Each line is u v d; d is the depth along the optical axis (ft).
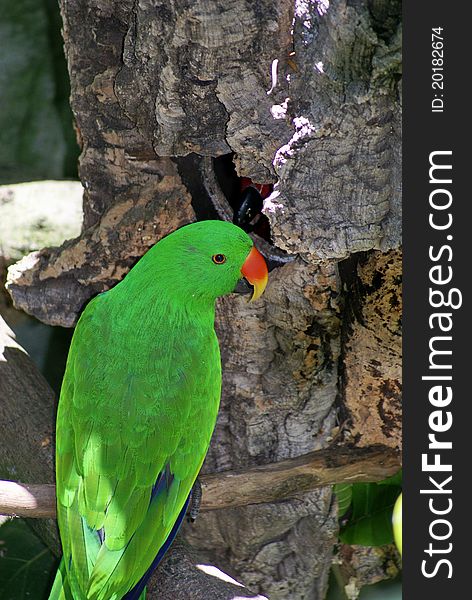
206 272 18.53
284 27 16.67
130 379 18.38
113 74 19.77
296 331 20.38
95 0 19.11
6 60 33.17
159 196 20.38
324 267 19.07
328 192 17.38
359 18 15.97
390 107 16.79
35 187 29.73
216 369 19.17
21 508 18.28
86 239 21.02
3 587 24.07
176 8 16.70
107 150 20.65
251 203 20.83
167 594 18.54
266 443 22.39
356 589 24.75
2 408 21.66
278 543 23.31
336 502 22.58
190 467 18.70
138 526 17.71
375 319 19.63
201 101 17.65
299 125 16.98
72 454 18.11
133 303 18.92
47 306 21.97
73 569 17.24
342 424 21.90
